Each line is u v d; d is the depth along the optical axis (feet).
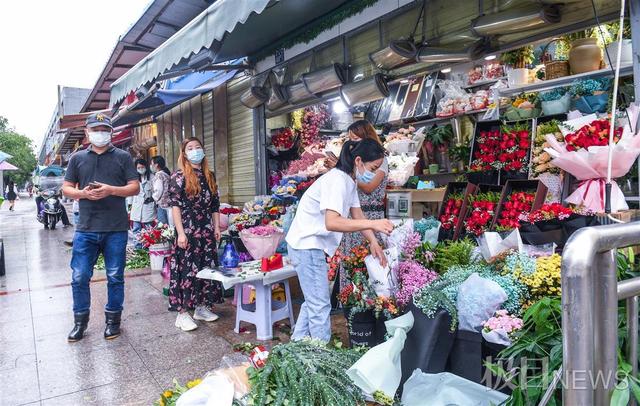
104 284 17.89
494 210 10.70
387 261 8.54
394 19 14.10
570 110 11.24
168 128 30.55
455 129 16.39
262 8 8.87
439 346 7.37
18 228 46.01
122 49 21.94
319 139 21.67
